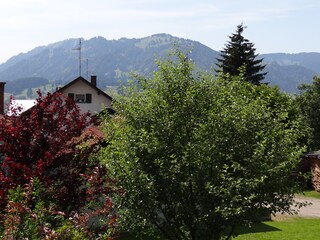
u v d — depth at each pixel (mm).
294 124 13000
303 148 11812
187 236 12750
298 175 12242
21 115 10562
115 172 11602
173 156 11180
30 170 9242
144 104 12594
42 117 10344
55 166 10109
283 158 11445
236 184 10961
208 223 11797
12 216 6930
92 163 10898
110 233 7906
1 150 10008
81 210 9930
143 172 11688
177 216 12094
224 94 12734
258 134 11383
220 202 11625
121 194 10688
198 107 12203
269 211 11680
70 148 10633
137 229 12570
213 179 11508
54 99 10734
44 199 8883
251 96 13305
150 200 11727
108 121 13320
